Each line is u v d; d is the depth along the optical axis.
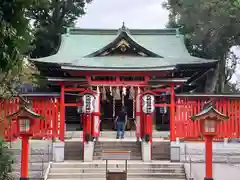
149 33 46.06
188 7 52.97
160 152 32.16
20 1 15.36
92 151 30.62
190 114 31.61
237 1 47.44
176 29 45.88
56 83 32.03
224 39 54.56
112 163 29.12
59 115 31.42
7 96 21.45
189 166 28.52
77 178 27.19
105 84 32.69
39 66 36.16
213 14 49.28
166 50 42.97
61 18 60.91
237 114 31.20
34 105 31.27
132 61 34.41
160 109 43.16
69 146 33.09
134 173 27.64
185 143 32.34
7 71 15.73
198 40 55.00
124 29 35.91
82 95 31.03
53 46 58.75
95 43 44.28
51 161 30.55
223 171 28.19
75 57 40.06
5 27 14.80
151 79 33.88
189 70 38.12
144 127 32.47
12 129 29.38
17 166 27.50
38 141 36.94
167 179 27.05
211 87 55.81
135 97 34.34
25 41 16.31
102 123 44.16
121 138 35.84
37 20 59.62
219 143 34.28
